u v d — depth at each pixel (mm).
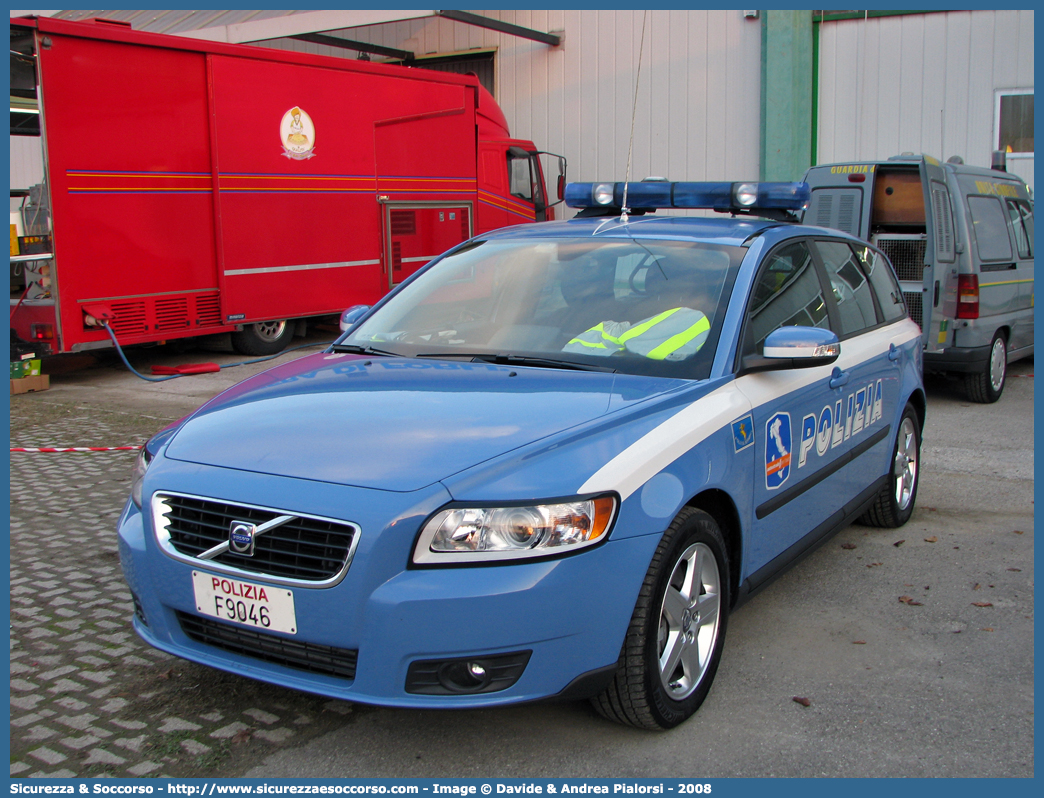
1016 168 14414
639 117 16750
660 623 2908
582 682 2707
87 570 4430
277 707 3170
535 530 2613
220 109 10703
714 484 3104
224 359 11742
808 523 3959
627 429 2953
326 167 12000
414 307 4188
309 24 13820
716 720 3117
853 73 15047
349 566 2588
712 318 3588
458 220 14086
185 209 10508
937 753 2930
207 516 2846
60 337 9477
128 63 9789
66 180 9375
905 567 4605
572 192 4969
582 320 3736
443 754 2904
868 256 5156
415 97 13164
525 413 2992
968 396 8961
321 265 12094
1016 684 3387
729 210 4762
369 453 2799
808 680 3404
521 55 17766
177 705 3176
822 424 3996
